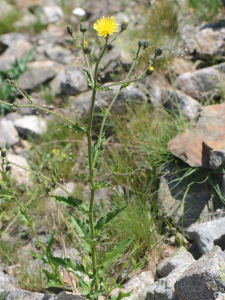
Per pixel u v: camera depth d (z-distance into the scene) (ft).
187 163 9.78
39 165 12.69
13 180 12.01
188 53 14.62
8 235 10.94
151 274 8.30
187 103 12.62
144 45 6.39
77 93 15.08
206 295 6.27
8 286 8.63
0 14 23.07
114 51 15.03
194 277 6.39
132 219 9.21
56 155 12.91
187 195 9.66
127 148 12.02
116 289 8.18
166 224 9.41
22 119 15.01
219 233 8.14
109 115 13.25
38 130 14.40
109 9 19.49
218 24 15.42
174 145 10.36
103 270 7.08
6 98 16.60
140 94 13.24
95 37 17.74
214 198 9.46
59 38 20.10
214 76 12.94
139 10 18.38
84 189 11.68
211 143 9.70
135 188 10.83
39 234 10.73
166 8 15.98
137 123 12.25
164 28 15.52
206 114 10.80
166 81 13.73
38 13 22.68
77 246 9.77
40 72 16.96
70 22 21.15
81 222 6.97
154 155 10.75
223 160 9.16
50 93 15.78
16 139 14.38
